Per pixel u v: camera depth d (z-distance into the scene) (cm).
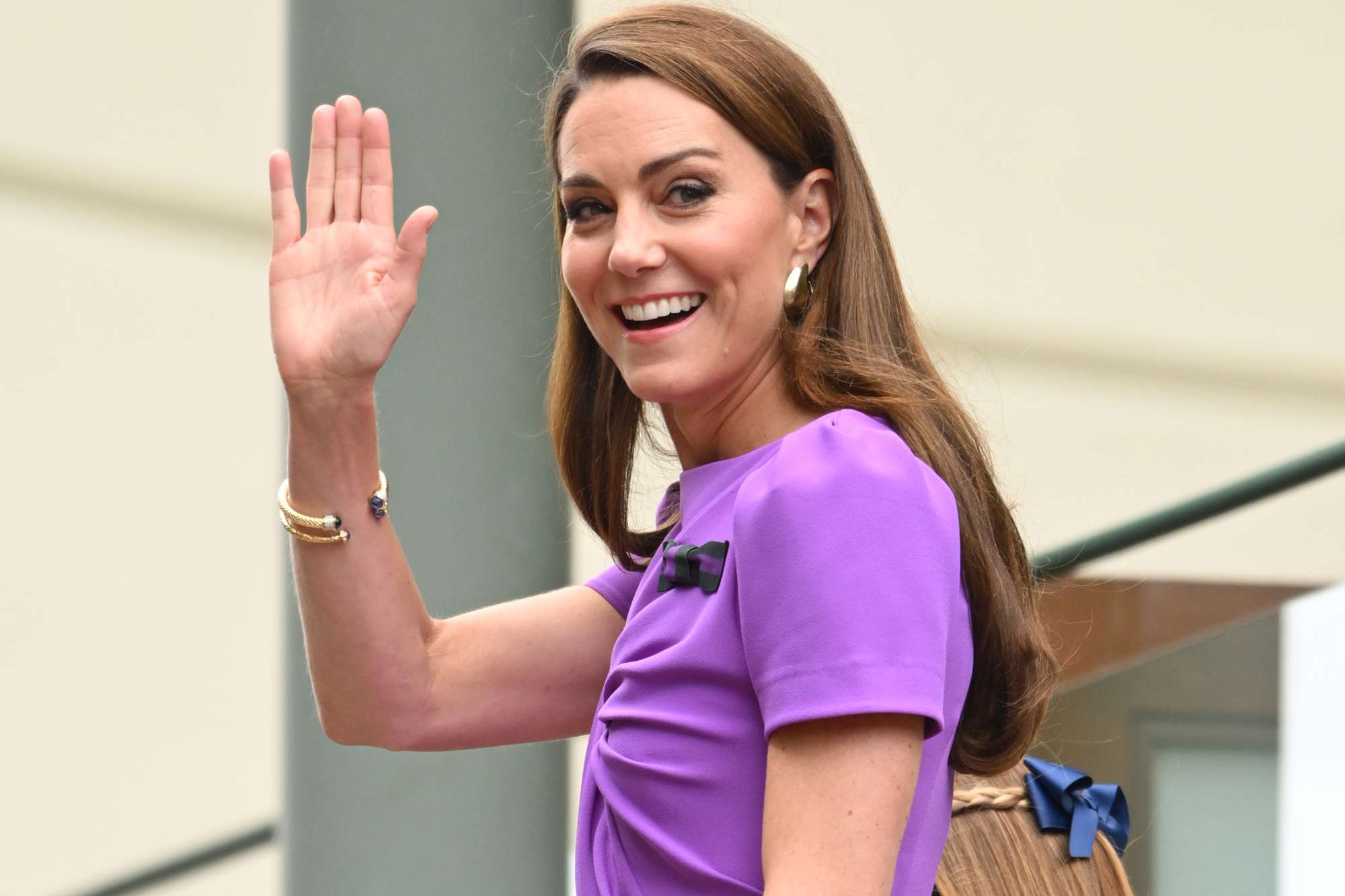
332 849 1059
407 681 611
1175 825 1179
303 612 606
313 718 1088
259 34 1827
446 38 1077
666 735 484
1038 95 1529
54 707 2162
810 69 529
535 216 1084
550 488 1080
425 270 1069
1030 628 511
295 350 559
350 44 1073
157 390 2058
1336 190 1471
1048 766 639
